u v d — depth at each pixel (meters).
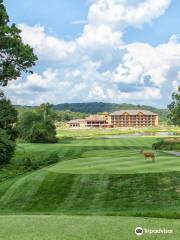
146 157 39.09
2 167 41.06
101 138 116.81
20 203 27.70
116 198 27.33
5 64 50.66
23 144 88.19
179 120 94.69
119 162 38.38
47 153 59.94
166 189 28.23
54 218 18.91
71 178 31.64
